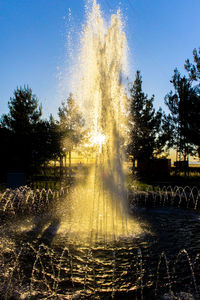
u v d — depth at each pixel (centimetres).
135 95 1700
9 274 344
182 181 1412
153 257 404
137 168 1798
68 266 370
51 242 470
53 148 1532
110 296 294
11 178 1006
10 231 533
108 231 541
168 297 291
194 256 407
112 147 838
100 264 378
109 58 880
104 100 865
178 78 1412
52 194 975
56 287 312
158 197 917
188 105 1345
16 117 1591
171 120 1505
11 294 295
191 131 1327
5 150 1461
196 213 734
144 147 1711
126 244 462
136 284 320
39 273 348
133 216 691
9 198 860
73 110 1883
